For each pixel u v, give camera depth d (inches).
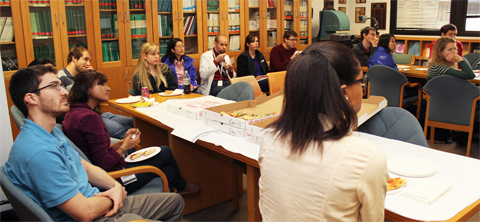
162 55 180.9
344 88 35.2
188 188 87.6
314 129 32.6
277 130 36.0
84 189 56.1
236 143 67.7
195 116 87.6
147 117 93.4
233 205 94.3
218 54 176.6
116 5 159.0
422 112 160.2
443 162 55.4
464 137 136.3
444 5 230.2
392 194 45.5
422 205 42.4
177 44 163.6
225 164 95.6
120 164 72.9
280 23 223.9
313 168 32.4
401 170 51.9
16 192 45.7
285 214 34.6
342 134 32.5
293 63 34.2
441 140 143.1
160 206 63.6
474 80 134.9
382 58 161.2
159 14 174.4
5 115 88.8
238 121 71.6
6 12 133.8
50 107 52.6
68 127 69.2
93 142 68.4
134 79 131.3
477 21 221.0
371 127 74.0
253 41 192.9
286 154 34.4
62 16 145.6
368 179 30.7
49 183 48.3
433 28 237.6
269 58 222.2
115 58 163.5
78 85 72.2
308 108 32.7
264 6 212.7
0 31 133.0
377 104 73.3
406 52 245.6
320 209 32.0
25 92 50.9
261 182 38.2
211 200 95.0
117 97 166.4
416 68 172.4
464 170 52.2
